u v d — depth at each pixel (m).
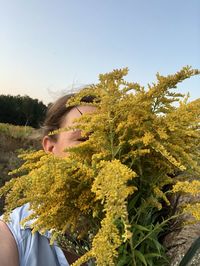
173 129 1.19
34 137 2.56
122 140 1.23
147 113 1.22
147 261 1.23
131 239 1.19
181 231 1.40
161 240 1.39
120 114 1.25
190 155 1.28
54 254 1.61
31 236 1.59
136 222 1.23
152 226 1.28
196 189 1.14
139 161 1.23
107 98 1.20
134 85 1.27
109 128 1.24
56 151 1.88
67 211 1.24
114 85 1.23
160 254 1.28
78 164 1.17
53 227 1.25
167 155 1.16
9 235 1.58
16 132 10.34
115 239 0.96
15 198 1.11
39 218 1.22
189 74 1.19
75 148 1.22
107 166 1.05
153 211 1.33
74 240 1.40
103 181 1.01
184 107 1.27
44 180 1.14
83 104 1.33
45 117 2.16
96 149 1.25
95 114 1.28
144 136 1.23
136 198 1.25
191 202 1.33
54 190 1.18
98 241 0.96
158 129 1.21
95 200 1.18
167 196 1.37
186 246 1.42
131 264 1.23
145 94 1.23
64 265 1.59
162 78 1.21
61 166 1.14
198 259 1.44
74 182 1.23
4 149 9.18
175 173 1.40
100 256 0.94
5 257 1.53
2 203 5.58
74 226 1.25
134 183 1.27
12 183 1.15
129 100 1.23
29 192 1.16
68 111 1.91
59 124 1.93
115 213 0.97
